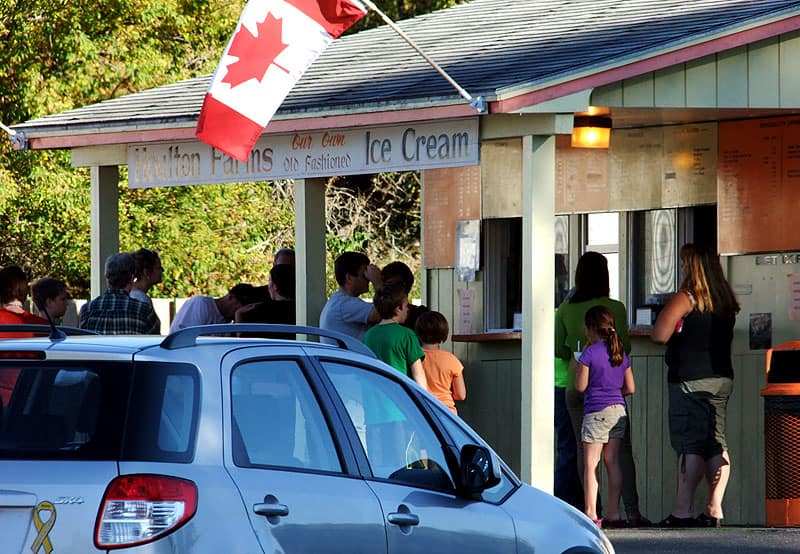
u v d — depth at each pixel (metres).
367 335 35.69
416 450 21.97
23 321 37.47
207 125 35.22
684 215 43.47
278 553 18.80
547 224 34.78
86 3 71.31
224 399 18.95
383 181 96.44
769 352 39.12
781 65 36.84
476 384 47.16
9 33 71.31
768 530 37.59
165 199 78.31
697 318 38.66
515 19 44.84
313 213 40.62
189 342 19.16
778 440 38.81
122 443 17.97
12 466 17.75
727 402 40.84
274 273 41.97
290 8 35.47
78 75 71.50
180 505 17.83
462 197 47.72
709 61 36.22
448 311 48.31
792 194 41.12
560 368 41.25
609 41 36.91
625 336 40.00
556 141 45.12
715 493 39.16
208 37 80.19
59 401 18.41
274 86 35.50
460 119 35.88
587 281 40.53
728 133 42.25
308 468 19.88
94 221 46.09
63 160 72.75
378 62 43.16
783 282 41.41
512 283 47.03
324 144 39.22
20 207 73.12
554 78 34.06
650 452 43.56
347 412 20.91
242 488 18.59
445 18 49.41
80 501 17.56
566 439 41.41
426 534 21.09
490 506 22.39
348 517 19.92
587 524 23.84
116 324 36.56
